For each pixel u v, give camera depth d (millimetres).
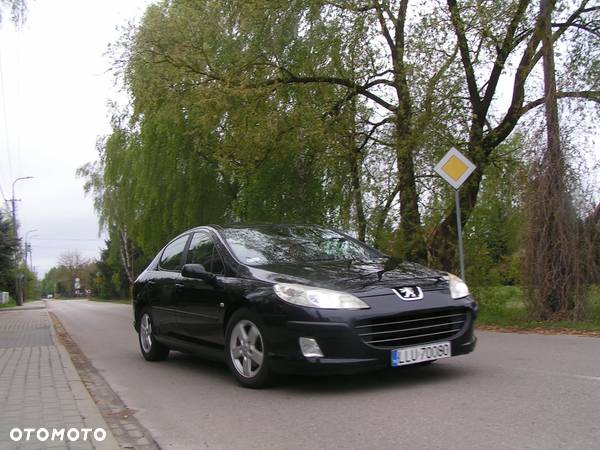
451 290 5746
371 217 14336
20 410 5379
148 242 28719
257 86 14922
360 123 14719
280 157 15828
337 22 14516
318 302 5242
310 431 4457
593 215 10938
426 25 12805
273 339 5469
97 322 20000
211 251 6887
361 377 6098
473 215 13383
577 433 3994
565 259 10781
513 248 12422
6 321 22688
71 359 9305
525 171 11516
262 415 4992
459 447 3865
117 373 7762
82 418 5074
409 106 13406
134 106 22703
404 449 3914
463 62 13484
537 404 4754
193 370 7547
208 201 24953
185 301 6992
